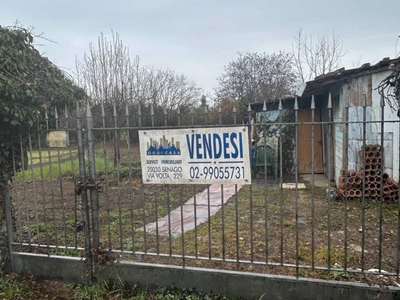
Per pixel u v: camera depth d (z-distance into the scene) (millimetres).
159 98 20188
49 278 3945
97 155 13070
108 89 14641
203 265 3713
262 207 6570
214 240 4652
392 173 6844
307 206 6539
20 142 3945
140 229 5340
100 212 6613
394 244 4391
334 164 9086
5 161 3938
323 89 9000
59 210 6871
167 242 4676
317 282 3119
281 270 3520
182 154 3473
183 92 24188
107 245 4520
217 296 3375
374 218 5602
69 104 4164
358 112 7207
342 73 7293
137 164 11500
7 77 3564
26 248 4379
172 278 3521
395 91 4340
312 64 20953
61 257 3875
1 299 3541
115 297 3512
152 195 8258
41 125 4117
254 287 3287
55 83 4098
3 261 4023
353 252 4113
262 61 25141
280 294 3225
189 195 8078
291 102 11086
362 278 3242
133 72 15742
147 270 3586
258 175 9562
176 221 5805
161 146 3529
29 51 3988
